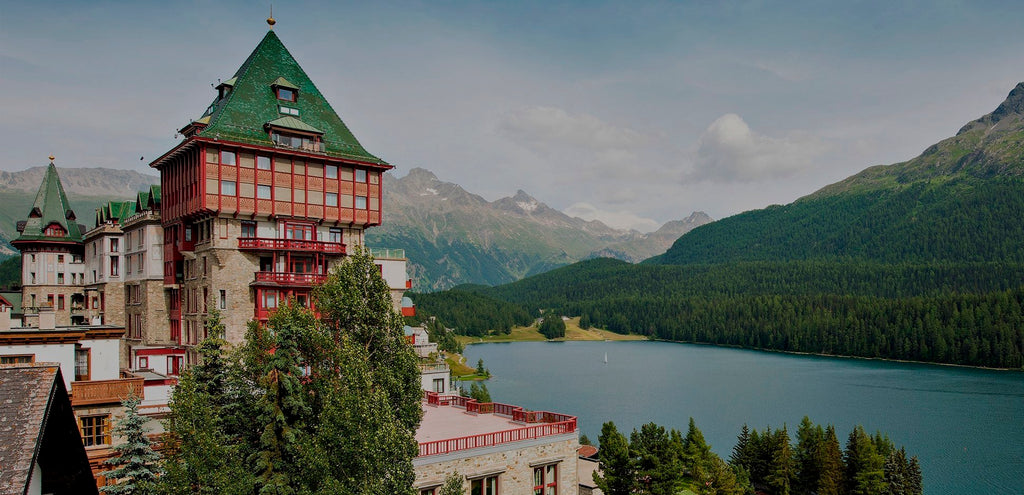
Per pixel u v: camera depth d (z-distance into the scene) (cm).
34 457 1423
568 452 4825
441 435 4766
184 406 3167
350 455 3081
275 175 6525
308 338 3775
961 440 11862
